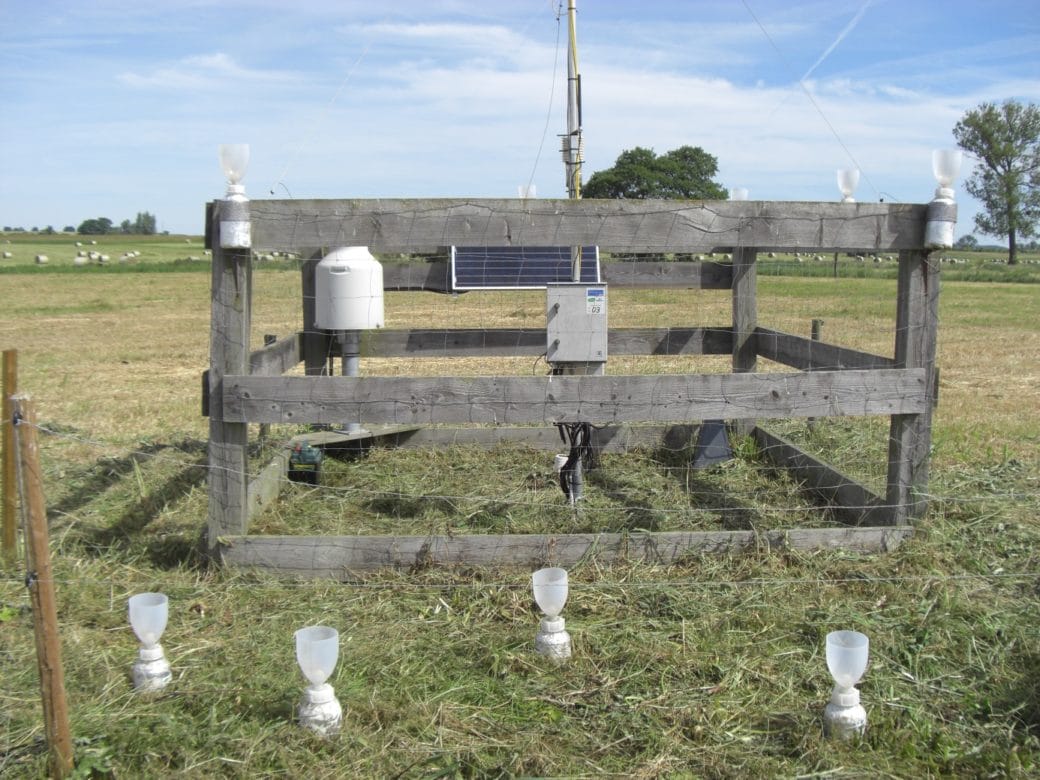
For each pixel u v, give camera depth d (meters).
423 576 4.60
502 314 18.66
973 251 86.50
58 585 4.40
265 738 3.15
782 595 4.39
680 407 4.70
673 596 4.35
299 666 3.47
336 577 4.64
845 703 3.26
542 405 4.64
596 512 5.68
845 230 4.80
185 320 21.02
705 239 4.75
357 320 6.43
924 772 3.06
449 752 3.10
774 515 5.61
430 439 7.64
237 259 4.55
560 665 3.73
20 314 22.22
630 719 3.33
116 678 3.56
